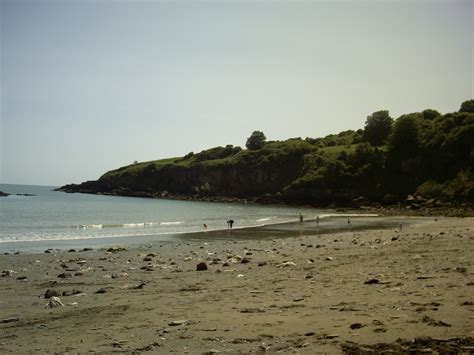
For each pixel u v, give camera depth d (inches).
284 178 7194.9
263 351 282.4
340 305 401.1
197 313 405.1
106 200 6136.8
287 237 1651.1
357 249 988.6
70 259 964.0
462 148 5049.2
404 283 488.7
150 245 1338.6
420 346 269.1
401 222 2677.2
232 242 1428.4
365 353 263.0
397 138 5748.0
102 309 445.1
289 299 447.8
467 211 3897.6
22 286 621.6
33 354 302.4
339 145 7258.9
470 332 290.7
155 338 328.2
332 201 5802.2
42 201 5152.6
